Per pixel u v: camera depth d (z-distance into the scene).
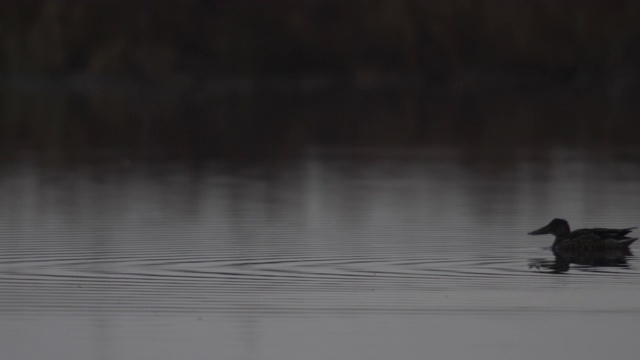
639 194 94.50
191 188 100.81
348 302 53.88
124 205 88.50
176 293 55.66
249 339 47.78
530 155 131.50
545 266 62.56
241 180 107.44
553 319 50.88
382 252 66.75
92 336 48.34
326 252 66.62
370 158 128.75
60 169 117.88
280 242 70.31
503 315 51.62
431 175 111.00
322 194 95.75
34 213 83.94
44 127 173.38
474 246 68.81
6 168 118.62
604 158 127.38
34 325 50.19
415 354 45.97
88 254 66.12
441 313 51.88
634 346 46.88
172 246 68.81
